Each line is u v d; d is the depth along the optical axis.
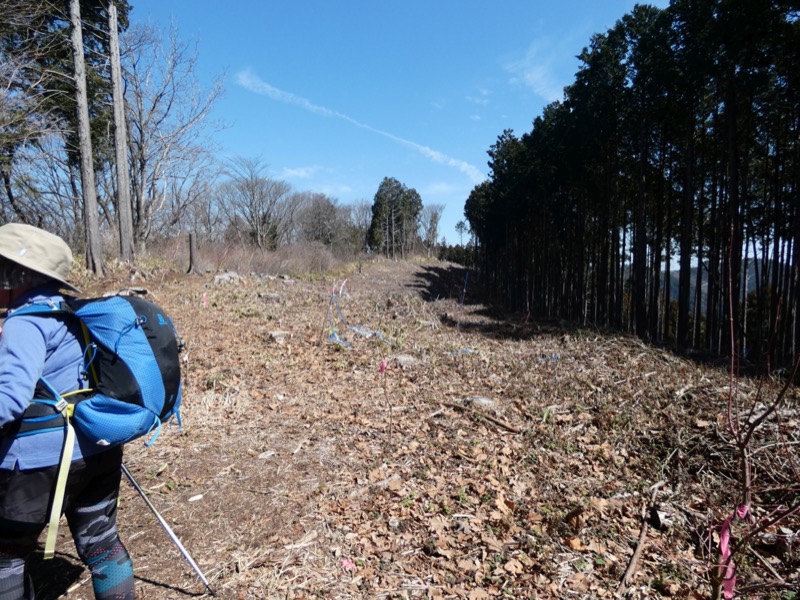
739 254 13.98
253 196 36.12
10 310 1.79
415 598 2.55
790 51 11.16
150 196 22.64
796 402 5.21
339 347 7.79
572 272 24.16
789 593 2.72
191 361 6.47
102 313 1.78
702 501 3.72
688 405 5.47
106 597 2.01
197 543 2.84
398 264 43.50
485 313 19.95
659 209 18.20
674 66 14.38
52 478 1.71
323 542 2.93
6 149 12.76
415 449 4.34
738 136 14.16
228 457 3.93
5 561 1.73
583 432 5.00
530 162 24.81
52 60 14.38
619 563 3.00
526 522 3.33
